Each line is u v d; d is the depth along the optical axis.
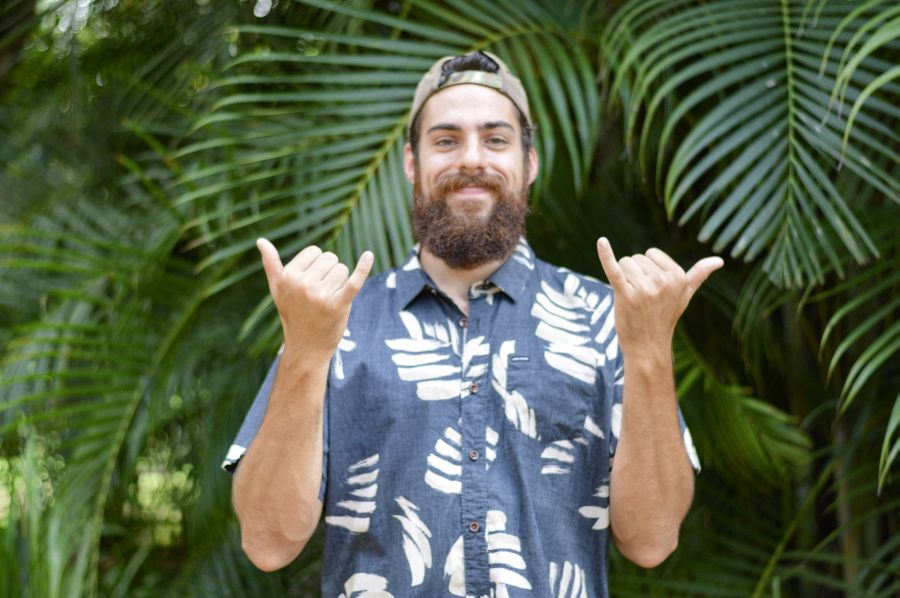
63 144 2.85
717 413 1.80
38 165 2.84
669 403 1.07
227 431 2.14
